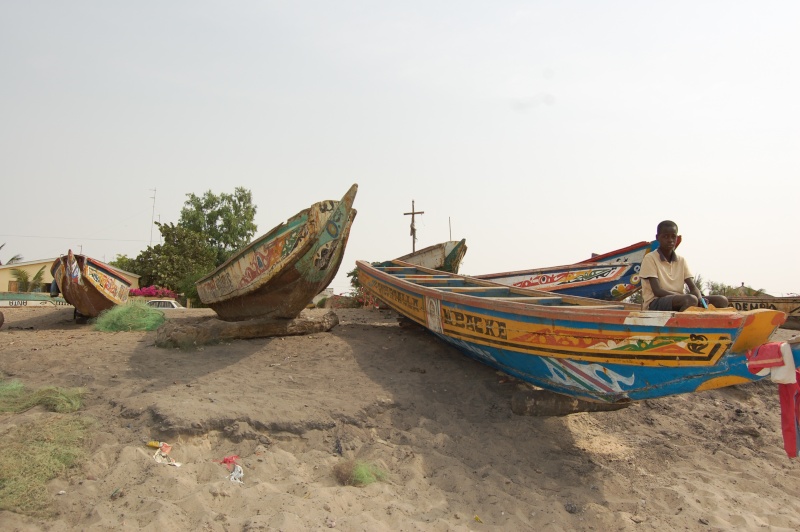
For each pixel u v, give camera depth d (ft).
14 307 50.90
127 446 17.39
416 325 34.68
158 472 16.12
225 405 20.40
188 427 18.45
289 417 20.22
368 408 22.11
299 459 18.48
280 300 30.83
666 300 19.74
